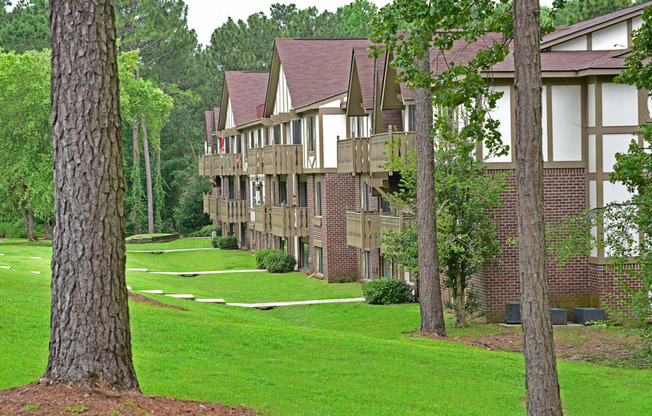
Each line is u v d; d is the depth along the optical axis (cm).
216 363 1416
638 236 2395
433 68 2578
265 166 4197
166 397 1044
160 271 4181
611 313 1970
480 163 2356
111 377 946
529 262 1191
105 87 949
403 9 1548
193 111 8631
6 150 5231
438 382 1449
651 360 1777
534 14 1195
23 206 5916
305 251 4184
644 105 2431
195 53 9269
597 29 2662
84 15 938
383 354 1644
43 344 1396
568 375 1633
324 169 3631
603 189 2428
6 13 8512
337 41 4397
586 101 2470
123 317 964
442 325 2200
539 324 1183
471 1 1530
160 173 8481
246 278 3891
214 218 6178
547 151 2473
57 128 941
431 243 2189
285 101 4247
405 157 2427
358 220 3162
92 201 938
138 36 7638
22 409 864
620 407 1392
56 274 943
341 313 2716
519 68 1199
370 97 3234
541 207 1196
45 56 5253
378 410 1194
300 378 1365
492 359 1706
